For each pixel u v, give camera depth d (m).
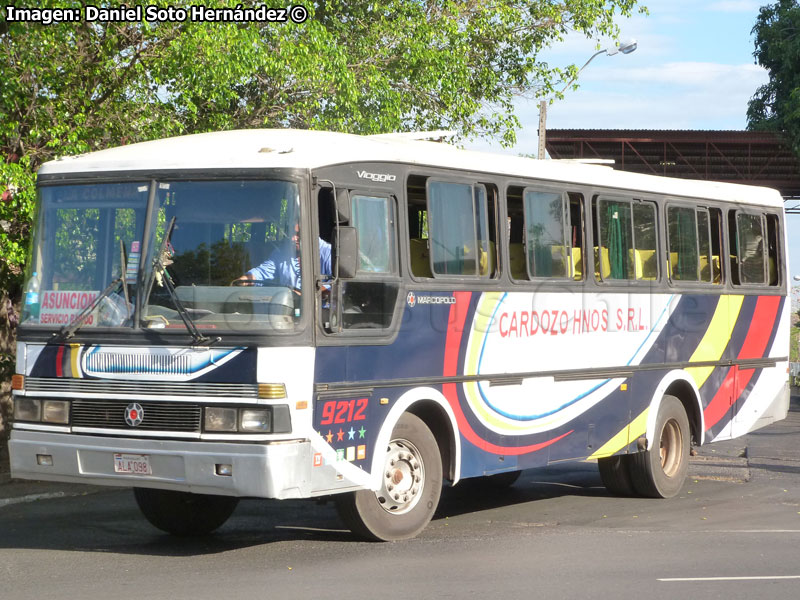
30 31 15.62
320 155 9.99
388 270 10.64
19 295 18.28
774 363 16.73
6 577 9.15
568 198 13.04
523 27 31.58
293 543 10.81
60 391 10.12
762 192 16.72
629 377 13.87
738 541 10.88
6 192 15.41
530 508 13.66
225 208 9.84
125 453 9.77
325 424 9.84
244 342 9.50
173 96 18.31
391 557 9.95
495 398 11.87
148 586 8.71
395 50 26.14
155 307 9.84
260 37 19.17
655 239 14.39
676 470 14.63
